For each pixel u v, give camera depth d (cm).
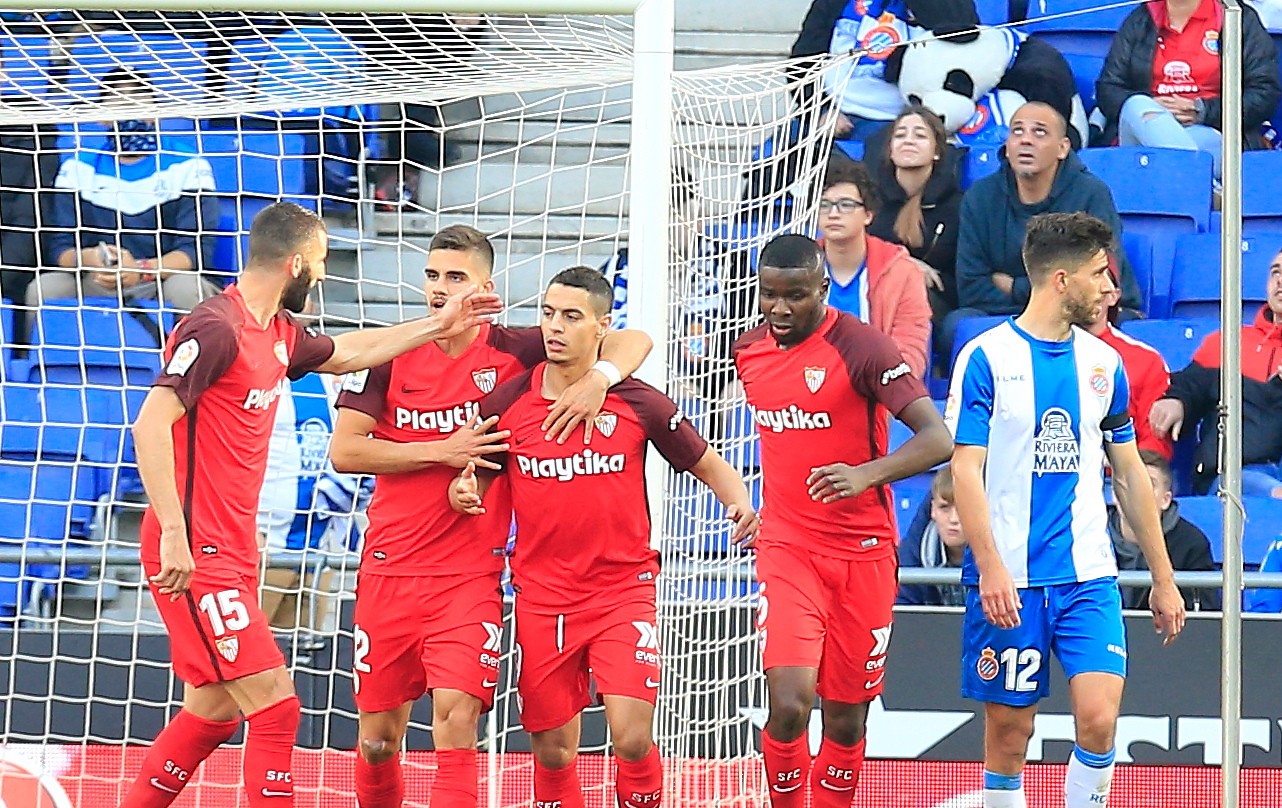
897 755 1953
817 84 1827
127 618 2433
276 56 2103
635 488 1497
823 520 1552
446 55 1923
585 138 2742
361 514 2055
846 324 1544
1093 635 1472
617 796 1493
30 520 2288
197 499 1465
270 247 1493
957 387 1511
